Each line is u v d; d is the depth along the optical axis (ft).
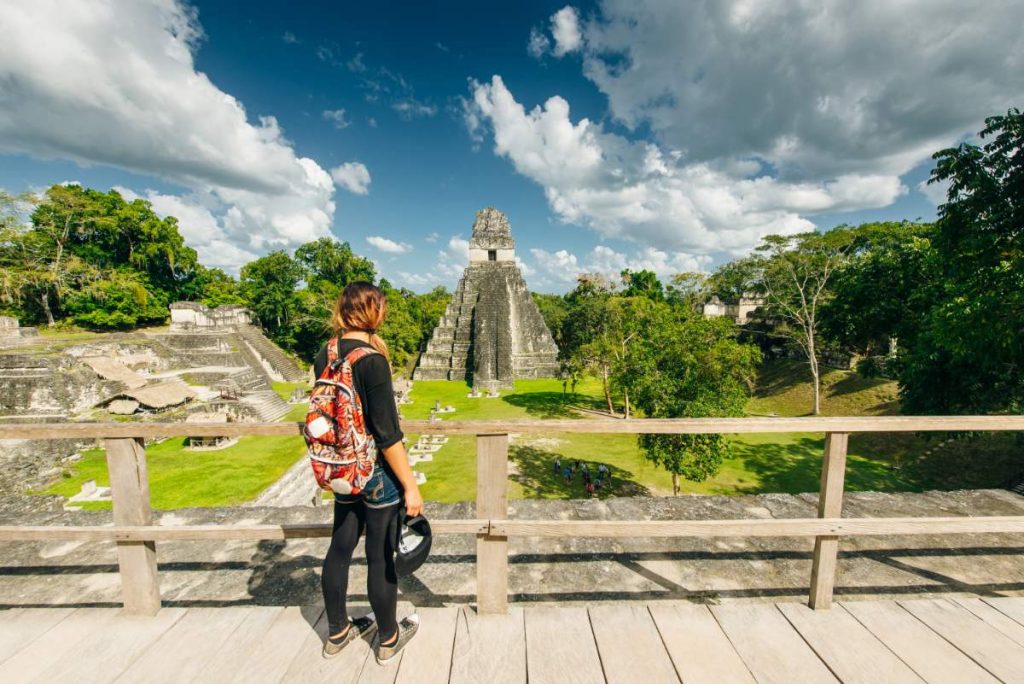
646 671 7.16
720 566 11.85
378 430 6.70
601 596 10.61
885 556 12.07
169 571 11.69
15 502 18.88
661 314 75.00
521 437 73.87
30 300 122.72
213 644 7.71
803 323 102.22
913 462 58.75
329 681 6.93
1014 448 51.88
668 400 45.85
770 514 14.87
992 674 7.16
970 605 8.91
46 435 7.87
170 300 155.12
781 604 8.86
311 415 6.64
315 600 10.52
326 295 180.96
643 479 57.06
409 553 7.00
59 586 11.16
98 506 50.11
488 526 8.09
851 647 7.75
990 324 30.76
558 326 150.20
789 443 69.97
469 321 141.38
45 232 128.98
